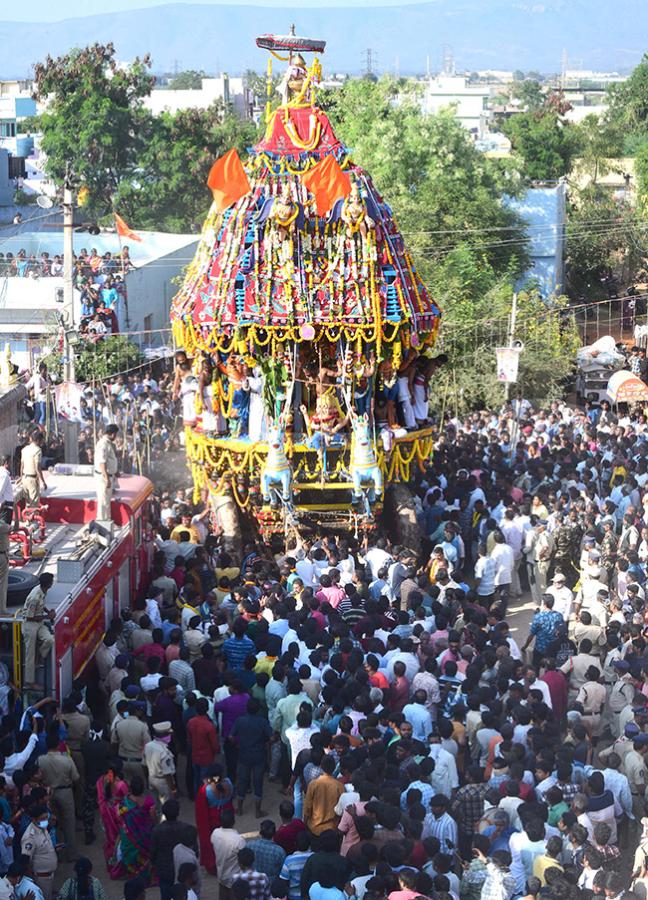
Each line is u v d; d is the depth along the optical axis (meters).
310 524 28.14
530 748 16.81
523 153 83.38
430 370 29.48
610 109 119.06
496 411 45.25
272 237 27.28
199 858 17.09
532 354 48.06
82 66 75.38
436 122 59.22
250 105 130.00
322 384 27.75
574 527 26.72
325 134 28.22
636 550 25.64
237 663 19.95
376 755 16.41
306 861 14.20
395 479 28.95
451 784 16.47
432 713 18.69
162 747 17.31
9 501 22.55
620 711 19.12
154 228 73.12
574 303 74.31
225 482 28.53
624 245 75.62
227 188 27.06
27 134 117.88
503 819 14.77
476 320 48.59
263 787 19.42
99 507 23.88
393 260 27.83
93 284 48.09
